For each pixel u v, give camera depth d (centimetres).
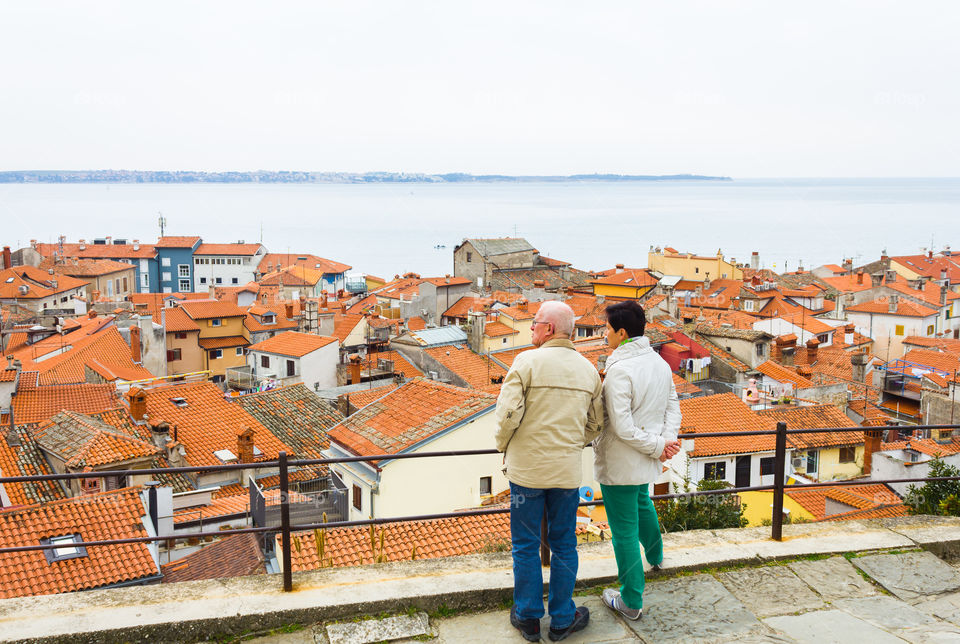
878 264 9444
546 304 568
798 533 740
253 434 2592
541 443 542
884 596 627
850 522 777
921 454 2456
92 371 4047
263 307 7131
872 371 4188
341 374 5253
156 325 5762
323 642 558
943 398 3556
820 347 5394
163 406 2836
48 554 1547
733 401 2805
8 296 7969
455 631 573
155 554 1672
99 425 2261
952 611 606
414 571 644
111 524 1678
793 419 2759
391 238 16575
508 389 542
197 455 2533
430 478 1991
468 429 2041
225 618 567
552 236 16050
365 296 8856
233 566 1570
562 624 552
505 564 660
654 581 646
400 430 2073
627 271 8606
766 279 7838
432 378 4506
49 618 565
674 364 4512
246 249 11569
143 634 555
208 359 6525
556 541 557
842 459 2720
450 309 8012
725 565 674
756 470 2533
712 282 8144
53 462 2111
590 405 564
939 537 734
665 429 589
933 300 7306
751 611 598
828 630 571
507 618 591
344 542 1609
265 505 1903
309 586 616
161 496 1825
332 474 2233
